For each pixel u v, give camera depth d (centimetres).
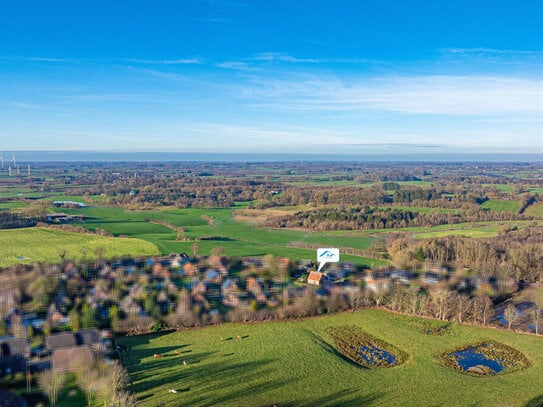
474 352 9275
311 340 9631
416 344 9600
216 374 7975
